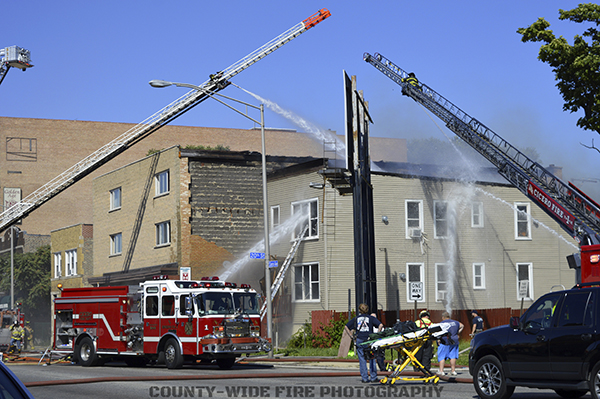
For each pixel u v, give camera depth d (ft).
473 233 118.21
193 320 70.79
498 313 112.27
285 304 111.86
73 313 83.87
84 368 77.71
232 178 127.75
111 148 144.05
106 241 151.23
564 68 86.58
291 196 116.67
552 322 38.17
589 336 36.06
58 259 180.96
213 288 72.74
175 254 123.44
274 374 60.18
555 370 37.29
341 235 107.96
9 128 229.66
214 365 79.25
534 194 85.15
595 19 84.79
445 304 113.50
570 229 77.46
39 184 231.50
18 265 192.44
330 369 69.51
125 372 68.64
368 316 54.49
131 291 79.00
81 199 236.84
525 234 122.72
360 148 86.28
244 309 73.56
